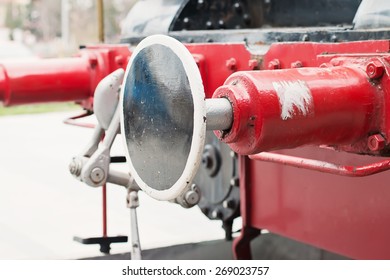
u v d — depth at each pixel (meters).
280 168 3.17
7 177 7.61
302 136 1.86
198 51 2.84
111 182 2.80
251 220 3.40
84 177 2.70
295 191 3.09
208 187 3.66
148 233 5.23
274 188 3.22
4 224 5.62
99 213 5.97
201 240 4.04
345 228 2.80
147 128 2.04
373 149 1.89
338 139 1.92
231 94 1.82
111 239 3.27
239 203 3.51
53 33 27.17
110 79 2.74
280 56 2.36
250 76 1.83
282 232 3.19
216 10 3.59
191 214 5.92
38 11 28.59
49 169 8.07
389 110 1.86
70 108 15.02
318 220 2.95
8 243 5.03
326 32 2.32
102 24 4.04
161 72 1.96
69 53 21.16
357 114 1.90
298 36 2.48
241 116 1.80
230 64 2.60
